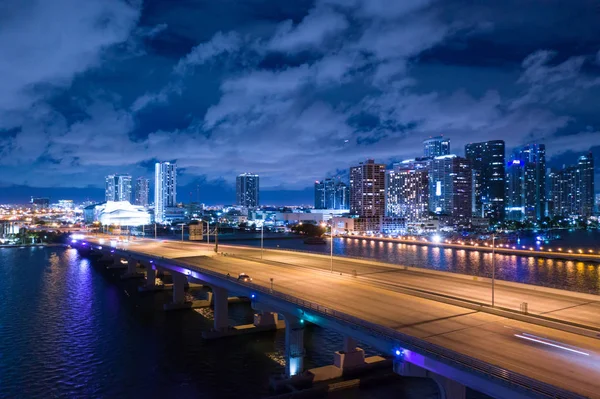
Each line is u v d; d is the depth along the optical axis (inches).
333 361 2871.6
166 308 4347.9
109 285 5915.4
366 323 1790.1
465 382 1397.6
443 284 2849.4
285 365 2662.4
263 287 2647.6
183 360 2930.6
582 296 2378.2
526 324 1889.8
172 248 6830.7
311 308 2124.8
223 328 3425.2
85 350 3134.8
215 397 2391.7
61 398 2401.6
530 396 1195.9
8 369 2785.4
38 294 5221.5
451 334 1748.3
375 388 2449.6
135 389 2498.8
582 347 1587.1
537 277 6712.6
